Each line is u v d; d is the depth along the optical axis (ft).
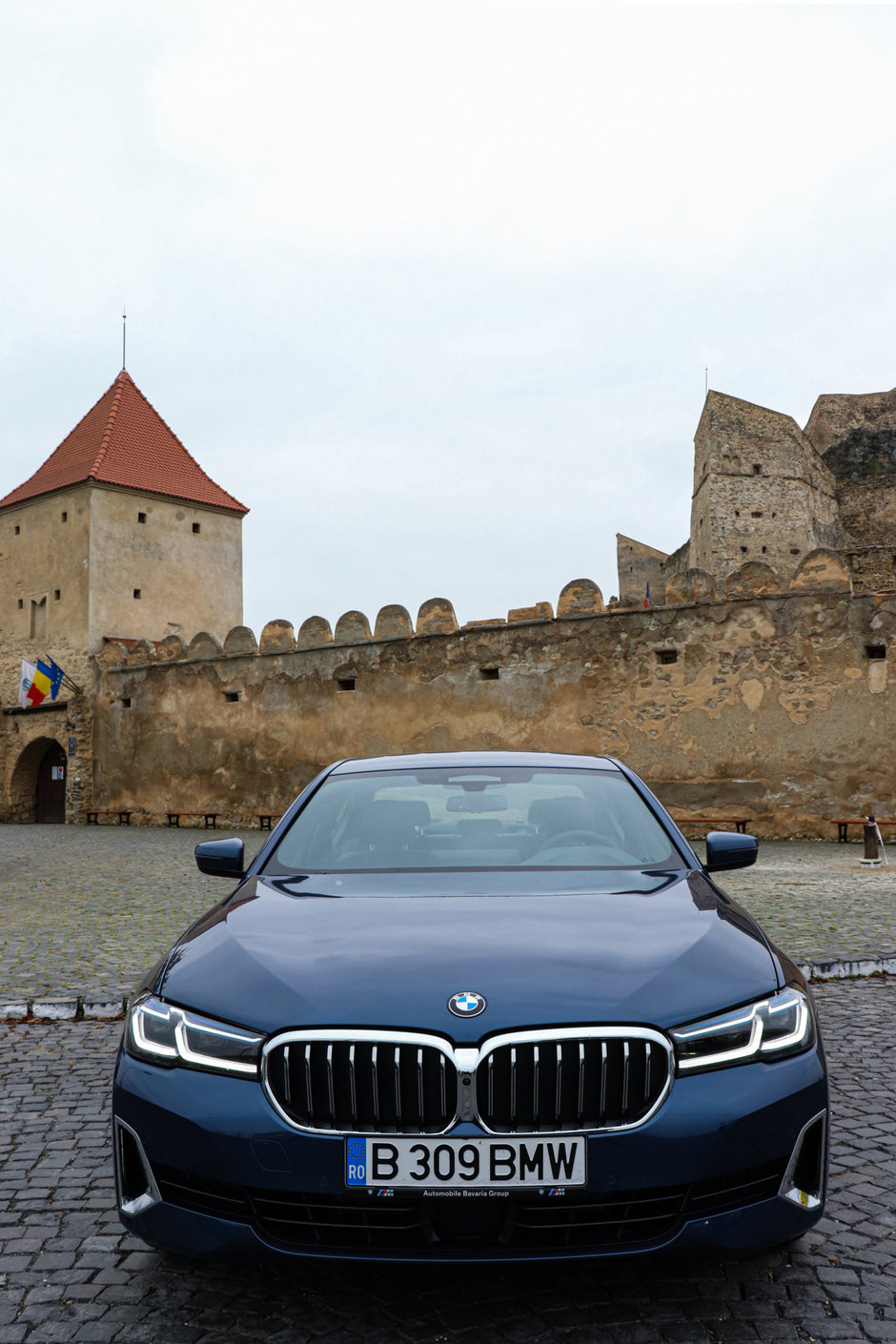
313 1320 8.60
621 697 64.59
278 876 11.97
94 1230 10.53
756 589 60.54
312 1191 7.91
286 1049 8.15
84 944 27.12
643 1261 9.61
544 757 15.08
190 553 110.42
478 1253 7.79
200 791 86.69
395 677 74.74
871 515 155.53
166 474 111.04
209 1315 8.71
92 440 110.11
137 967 23.81
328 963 8.93
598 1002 8.21
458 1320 8.55
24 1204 11.22
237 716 84.28
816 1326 8.39
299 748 79.92
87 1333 8.46
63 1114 14.35
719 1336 8.23
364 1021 8.09
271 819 80.89
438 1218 7.89
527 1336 8.27
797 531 139.03
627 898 10.64
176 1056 8.59
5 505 110.93
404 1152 7.84
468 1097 7.86
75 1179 11.94
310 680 79.56
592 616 65.92
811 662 58.44
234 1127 8.10
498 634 69.92
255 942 9.69
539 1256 7.79
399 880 11.44
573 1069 7.97
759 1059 8.45
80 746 97.71
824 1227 10.35
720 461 137.39
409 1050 7.99
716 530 135.74
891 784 55.88
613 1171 7.82
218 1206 8.31
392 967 8.73
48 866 49.80
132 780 92.68
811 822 57.77
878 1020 18.72
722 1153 7.99
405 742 73.77
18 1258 9.88
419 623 73.82
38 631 106.22
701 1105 8.02
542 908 10.23
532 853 12.16
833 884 36.86
